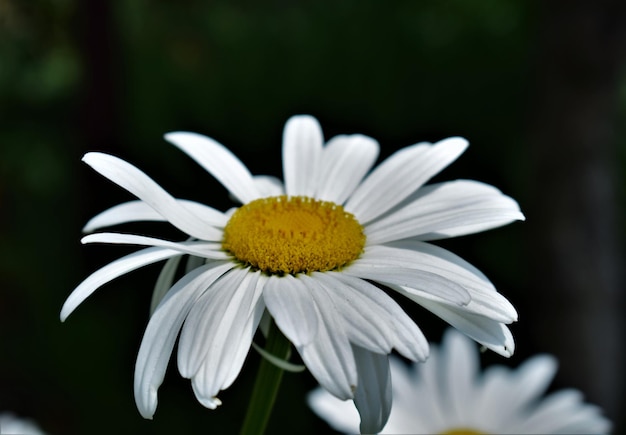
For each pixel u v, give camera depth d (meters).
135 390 0.21
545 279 0.48
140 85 0.70
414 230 0.23
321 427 0.48
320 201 0.24
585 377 0.48
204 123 0.71
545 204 0.47
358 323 0.21
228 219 0.24
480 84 0.72
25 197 0.67
